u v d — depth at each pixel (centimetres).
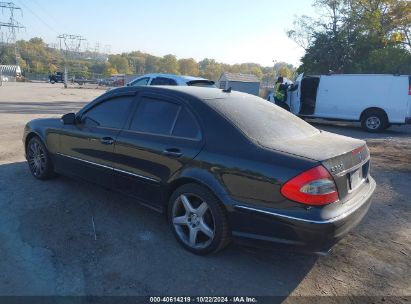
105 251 357
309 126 421
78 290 297
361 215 342
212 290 308
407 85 1284
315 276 337
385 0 3173
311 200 294
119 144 416
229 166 328
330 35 3016
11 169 604
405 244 407
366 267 356
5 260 331
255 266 347
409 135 1300
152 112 405
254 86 3550
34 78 9825
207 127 356
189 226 362
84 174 473
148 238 388
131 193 417
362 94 1356
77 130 473
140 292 299
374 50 2742
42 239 373
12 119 1248
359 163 350
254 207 315
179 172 359
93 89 5109
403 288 324
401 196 570
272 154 317
